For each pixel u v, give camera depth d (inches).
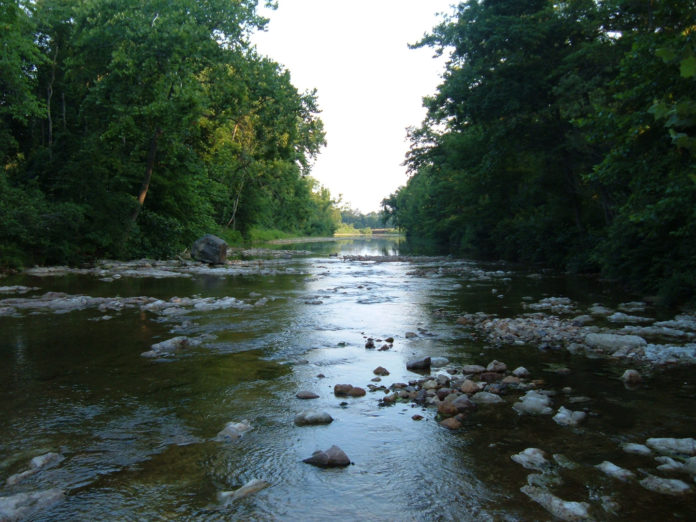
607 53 708.0
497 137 892.0
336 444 160.6
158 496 126.9
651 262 547.2
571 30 794.2
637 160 403.2
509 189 1207.6
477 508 121.3
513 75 855.7
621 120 395.2
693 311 418.6
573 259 863.1
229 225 2213.3
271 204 2984.7
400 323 380.2
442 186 1690.5
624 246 589.3
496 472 140.3
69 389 217.2
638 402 199.6
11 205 782.5
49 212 827.4
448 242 2442.2
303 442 161.9
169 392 213.9
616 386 221.1
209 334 333.1
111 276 708.7
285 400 203.8
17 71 876.6
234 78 1061.8
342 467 143.9
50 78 1064.2
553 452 153.0
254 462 147.2
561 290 603.5
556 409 192.4
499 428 173.3
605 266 650.8
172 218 1103.6
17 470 141.5
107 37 902.4
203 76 1061.1
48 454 148.9
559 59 815.1
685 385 221.6
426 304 481.1
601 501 122.9
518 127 888.3
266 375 239.9
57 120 1098.1
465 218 1513.3
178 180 1149.1
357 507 122.2
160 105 882.1
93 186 925.8
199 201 1262.3
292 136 1210.0
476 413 188.5
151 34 880.9
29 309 424.5
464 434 167.9
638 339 294.8
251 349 292.7
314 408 194.4
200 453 153.3
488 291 593.6
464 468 142.9
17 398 205.2
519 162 1136.8
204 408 194.1
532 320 380.5
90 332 334.3
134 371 245.1
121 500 124.8
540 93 839.7
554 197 971.9
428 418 183.3
